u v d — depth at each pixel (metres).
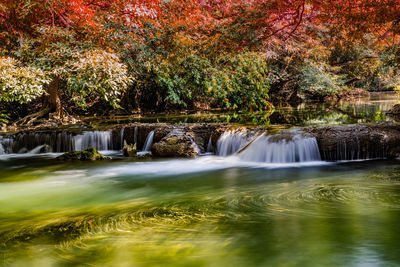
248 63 16.23
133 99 20.12
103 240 3.43
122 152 11.01
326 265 2.79
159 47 15.41
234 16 17.75
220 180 7.14
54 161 9.89
